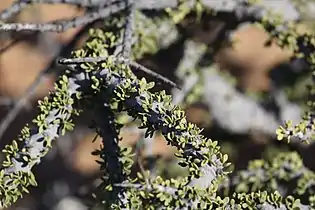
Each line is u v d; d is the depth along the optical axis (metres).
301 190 1.33
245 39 2.90
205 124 1.84
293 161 1.35
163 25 1.41
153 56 1.52
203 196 1.11
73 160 2.77
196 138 1.13
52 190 2.73
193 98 1.57
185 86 1.56
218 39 1.53
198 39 1.55
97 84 1.20
